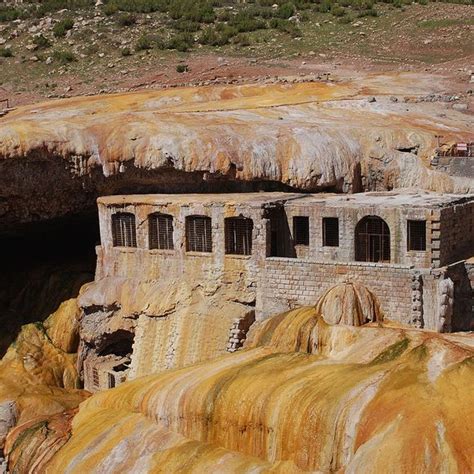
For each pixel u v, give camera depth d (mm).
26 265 63125
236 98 73562
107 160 55125
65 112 70438
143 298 51750
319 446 33781
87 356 54500
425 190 55250
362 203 48531
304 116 62969
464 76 80188
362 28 103062
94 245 63625
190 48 99812
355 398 33719
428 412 31625
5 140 53375
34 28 108750
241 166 54062
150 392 41188
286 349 42250
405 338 38156
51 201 56500
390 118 63281
